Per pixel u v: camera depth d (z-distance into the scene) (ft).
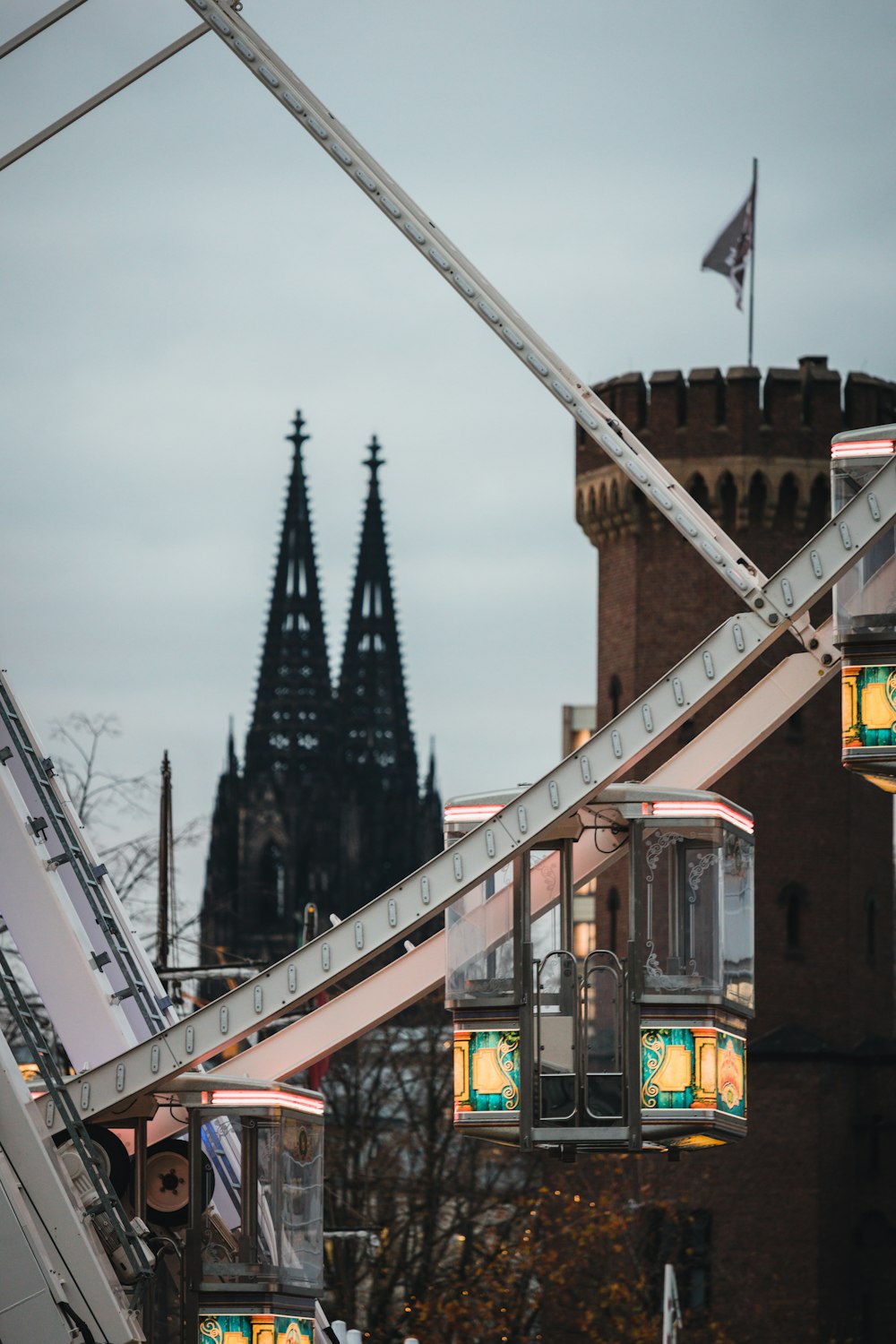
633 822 171.73
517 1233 548.72
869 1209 644.27
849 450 174.50
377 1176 540.11
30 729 198.18
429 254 176.14
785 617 163.22
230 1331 170.19
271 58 180.14
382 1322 492.54
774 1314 622.54
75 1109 164.86
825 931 649.61
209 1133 187.73
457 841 165.07
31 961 188.14
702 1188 622.95
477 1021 172.24
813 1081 637.71
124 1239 164.66
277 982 163.53
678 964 170.71
